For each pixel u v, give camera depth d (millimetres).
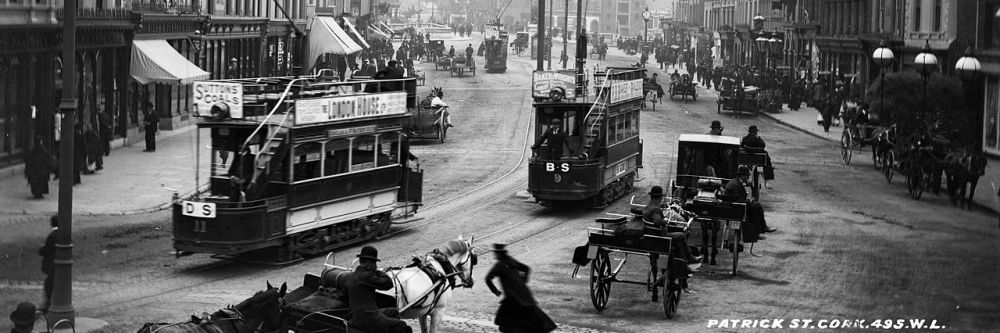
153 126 41344
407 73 77875
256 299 13719
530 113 61969
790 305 20891
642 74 36531
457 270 16609
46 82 33375
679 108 68562
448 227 29047
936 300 20672
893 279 22953
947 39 45938
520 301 15445
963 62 35250
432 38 166125
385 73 27922
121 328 17281
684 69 115062
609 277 20375
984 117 35188
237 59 59281
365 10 113938
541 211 31969
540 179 31188
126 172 35562
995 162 33719
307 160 24031
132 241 25562
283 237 23344
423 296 15555
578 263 19844
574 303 20766
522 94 73625
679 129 55688
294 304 14312
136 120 44781
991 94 35281
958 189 32156
